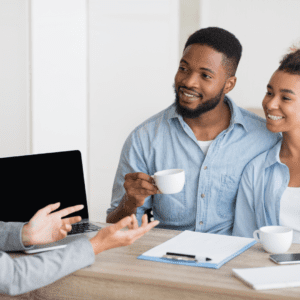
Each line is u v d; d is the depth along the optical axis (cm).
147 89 336
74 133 327
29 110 303
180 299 102
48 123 311
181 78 169
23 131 306
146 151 183
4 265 100
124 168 187
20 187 147
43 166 153
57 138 317
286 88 156
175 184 137
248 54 439
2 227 121
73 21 315
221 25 438
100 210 343
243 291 96
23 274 100
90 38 331
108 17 329
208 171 173
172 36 334
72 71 319
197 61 164
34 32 294
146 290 105
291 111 156
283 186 159
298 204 157
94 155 340
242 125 177
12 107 305
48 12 299
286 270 106
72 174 159
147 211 183
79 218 122
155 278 103
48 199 152
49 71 306
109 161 340
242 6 432
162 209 180
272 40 430
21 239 119
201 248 124
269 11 428
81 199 160
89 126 337
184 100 168
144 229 116
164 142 181
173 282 101
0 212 142
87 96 335
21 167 148
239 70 443
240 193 169
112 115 337
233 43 171
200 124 175
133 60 334
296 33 424
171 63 334
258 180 164
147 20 331
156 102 336
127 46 332
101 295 109
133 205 157
